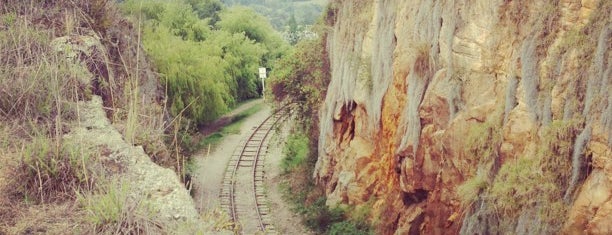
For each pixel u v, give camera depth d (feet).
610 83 29.60
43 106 28.73
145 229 20.54
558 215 31.58
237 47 136.15
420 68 47.01
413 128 47.21
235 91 129.90
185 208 22.36
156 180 24.09
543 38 34.91
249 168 86.33
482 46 40.75
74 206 21.93
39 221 21.07
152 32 101.86
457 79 42.27
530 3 36.83
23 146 23.58
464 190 38.52
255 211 69.51
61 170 23.32
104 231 20.53
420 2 48.96
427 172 45.78
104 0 49.19
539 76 34.71
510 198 34.42
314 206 68.13
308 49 87.45
